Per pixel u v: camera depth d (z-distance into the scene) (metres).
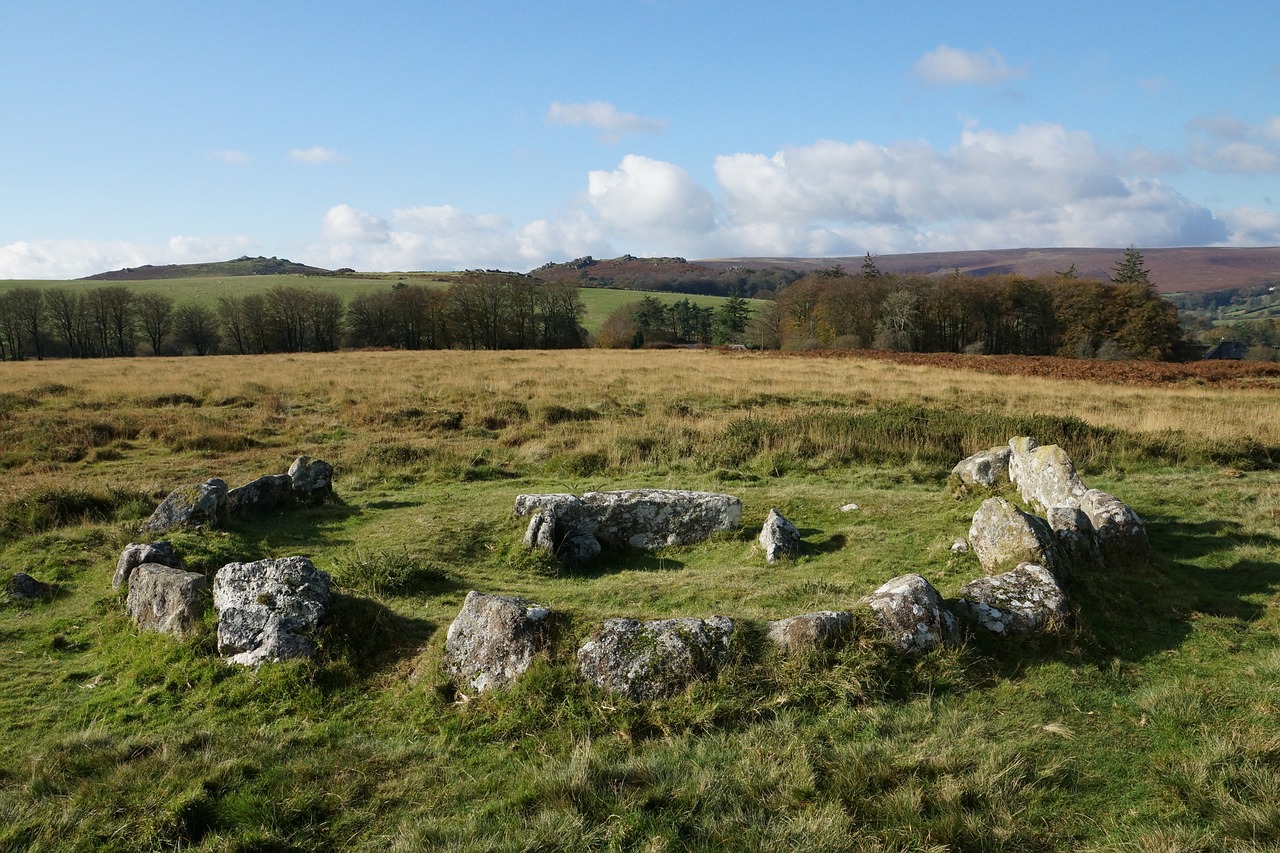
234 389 25.77
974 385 27.89
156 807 4.25
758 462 14.82
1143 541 8.46
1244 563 8.35
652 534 10.34
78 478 14.16
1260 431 16.14
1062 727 4.95
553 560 9.46
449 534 10.33
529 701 5.16
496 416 20.33
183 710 5.53
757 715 5.04
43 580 8.62
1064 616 6.20
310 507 12.16
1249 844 3.84
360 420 20.20
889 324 67.25
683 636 5.46
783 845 3.87
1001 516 7.80
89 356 69.31
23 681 6.18
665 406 22.02
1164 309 62.91
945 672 5.49
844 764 4.53
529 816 4.16
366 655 6.11
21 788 4.54
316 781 4.53
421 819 4.17
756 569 8.83
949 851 3.84
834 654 5.45
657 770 4.50
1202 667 5.91
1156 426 16.23
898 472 13.98
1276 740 4.69
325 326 76.00
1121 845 3.89
